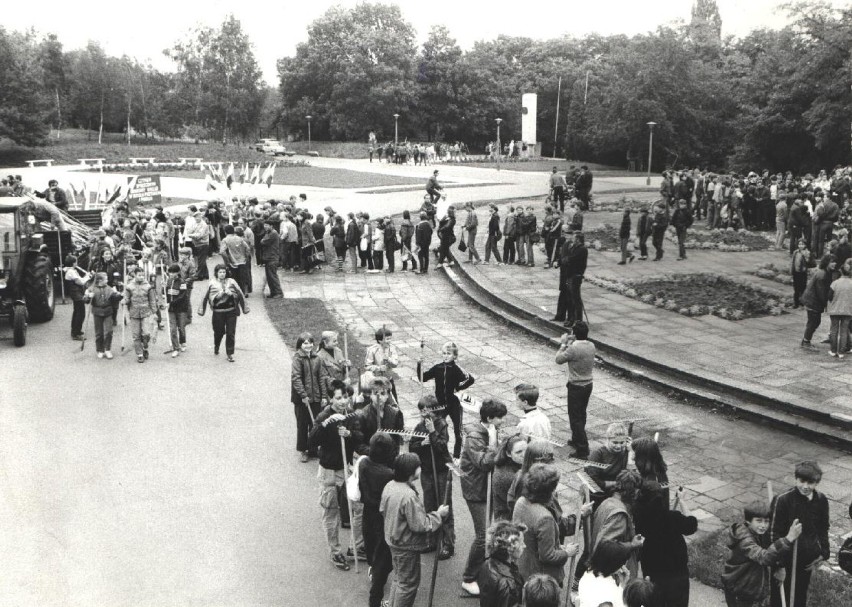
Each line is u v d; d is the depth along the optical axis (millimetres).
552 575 6035
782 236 26047
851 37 45438
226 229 21469
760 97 53219
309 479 10188
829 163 50312
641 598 4992
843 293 14758
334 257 26641
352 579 7883
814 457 11180
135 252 20016
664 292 19922
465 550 8500
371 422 8844
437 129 96812
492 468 7449
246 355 15516
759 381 13625
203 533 8703
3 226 16234
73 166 61062
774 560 6086
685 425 12469
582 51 102188
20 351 15320
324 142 94062
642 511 6094
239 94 87250
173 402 12773
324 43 94500
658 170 67000
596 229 29922
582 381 10742
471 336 17516
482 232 30188
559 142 93188
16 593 7402
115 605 7273
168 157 71062
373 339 16984
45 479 9852
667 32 63438
